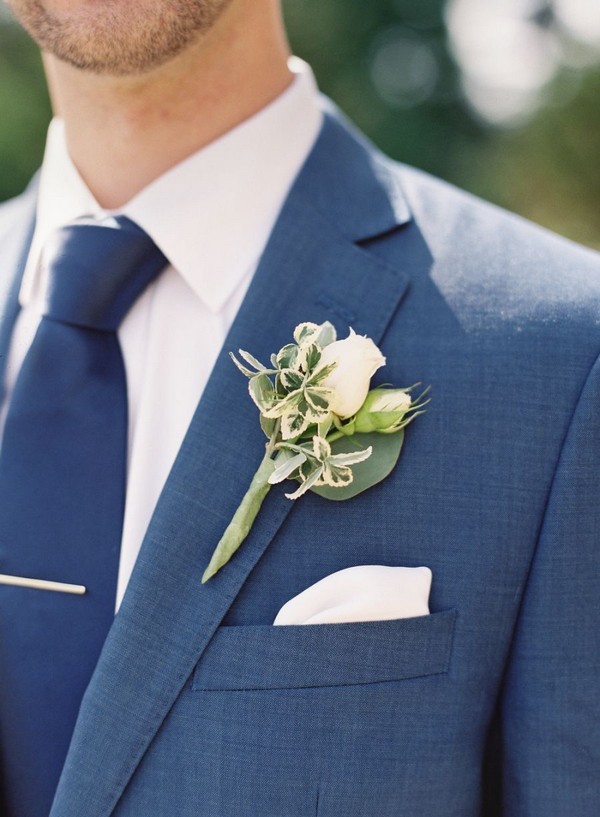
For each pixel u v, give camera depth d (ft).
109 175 2.39
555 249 2.32
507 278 2.26
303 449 2.06
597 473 2.13
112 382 2.26
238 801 2.07
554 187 10.27
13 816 2.16
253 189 2.35
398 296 2.26
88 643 2.16
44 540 2.19
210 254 2.32
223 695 2.09
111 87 2.30
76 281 2.28
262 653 2.09
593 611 2.12
